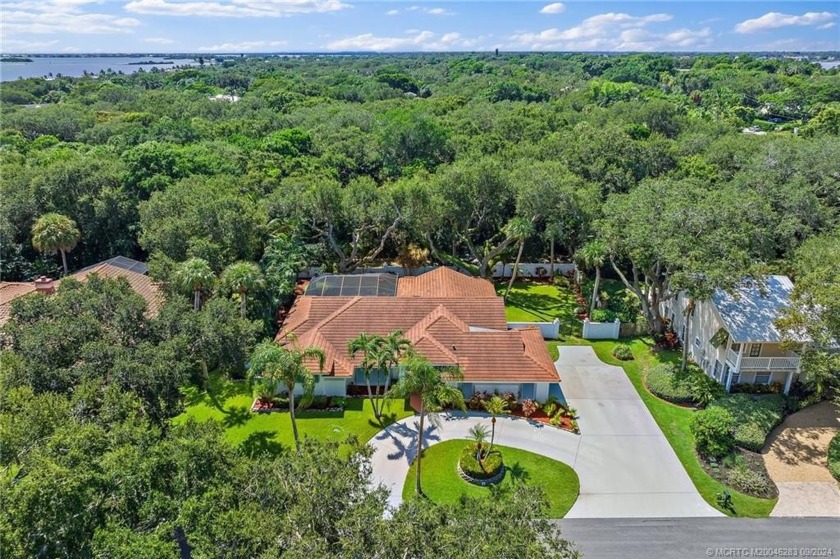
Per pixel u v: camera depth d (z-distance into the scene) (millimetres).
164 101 109000
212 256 38594
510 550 14578
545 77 166500
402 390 25578
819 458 28281
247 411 32594
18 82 150375
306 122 88375
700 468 27891
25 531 14547
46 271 47656
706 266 31969
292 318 39000
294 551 14508
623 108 89375
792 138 63781
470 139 70438
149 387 24000
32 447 18156
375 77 164125
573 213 44281
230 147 66062
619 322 40906
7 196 48125
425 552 14891
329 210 47312
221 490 16781
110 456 17297
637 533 23891
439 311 36375
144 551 14289
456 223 48250
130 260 45906
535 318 44094
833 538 23609
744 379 33781
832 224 42500
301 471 18094
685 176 54594
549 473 27469
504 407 32406
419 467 25828
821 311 29234
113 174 51531
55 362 24938
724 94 139000
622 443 29719
